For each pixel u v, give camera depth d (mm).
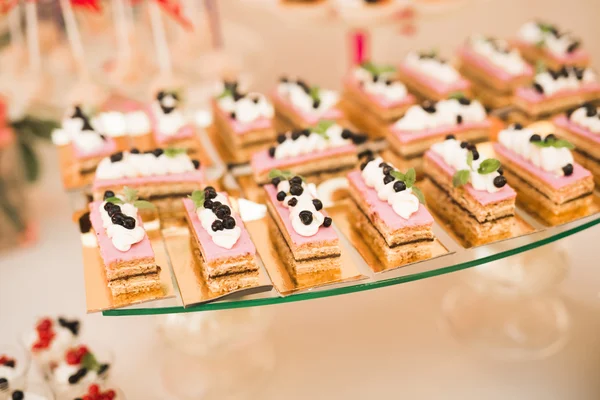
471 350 685
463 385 653
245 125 725
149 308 534
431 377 661
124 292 551
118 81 859
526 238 579
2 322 693
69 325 664
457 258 562
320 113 750
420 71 833
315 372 668
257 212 630
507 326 706
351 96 825
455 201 633
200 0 948
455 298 739
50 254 771
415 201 589
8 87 840
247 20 1044
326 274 557
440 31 1031
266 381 662
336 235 574
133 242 566
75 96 827
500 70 809
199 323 683
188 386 658
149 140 745
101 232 583
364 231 604
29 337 659
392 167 626
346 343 694
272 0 823
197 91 854
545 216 606
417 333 704
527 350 683
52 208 827
